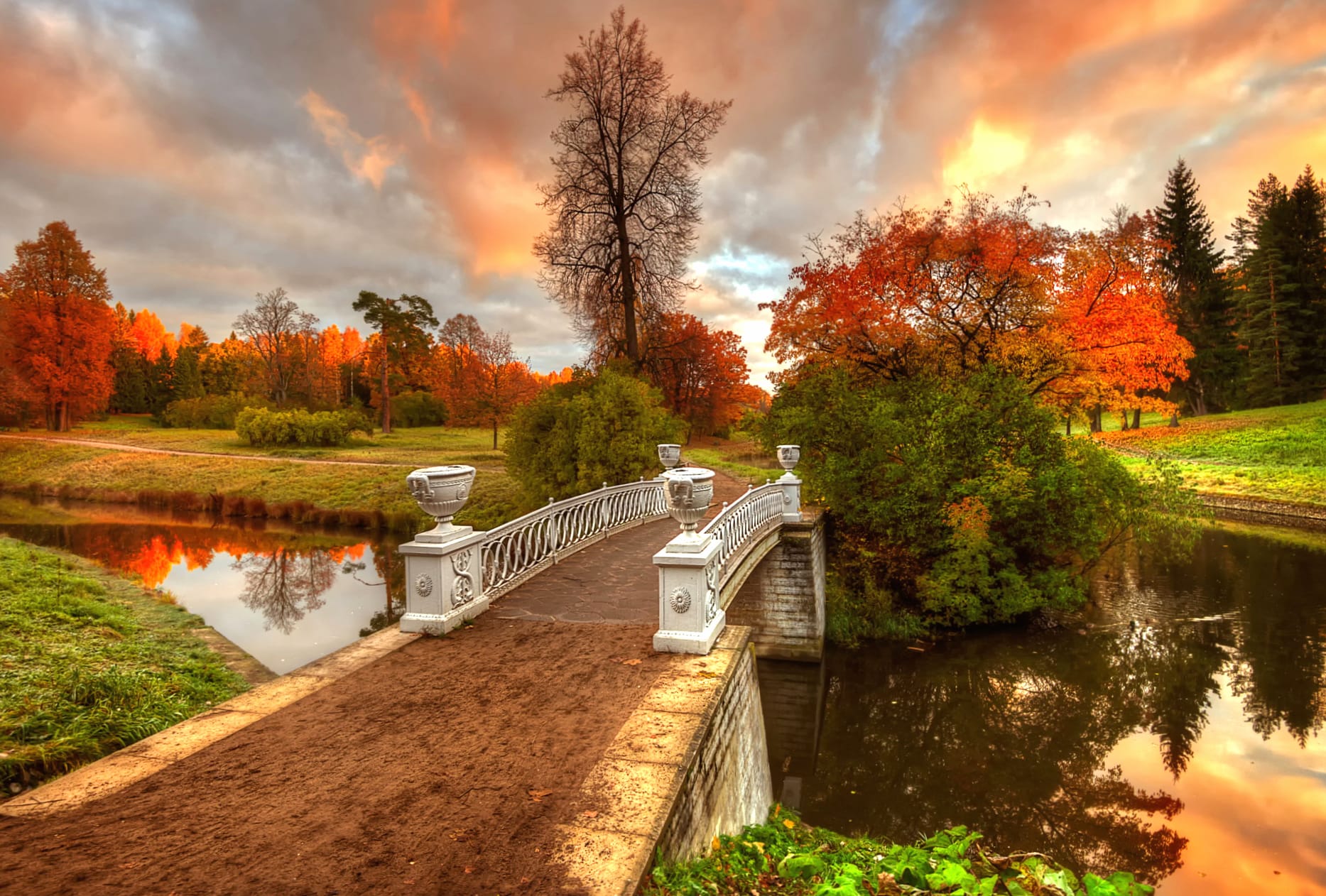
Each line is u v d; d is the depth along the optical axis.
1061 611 18.48
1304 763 11.05
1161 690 13.82
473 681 5.73
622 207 27.28
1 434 50.06
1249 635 16.23
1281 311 49.19
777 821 7.47
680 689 5.50
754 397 48.44
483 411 45.47
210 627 13.04
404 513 28.98
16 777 5.65
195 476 38.16
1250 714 12.69
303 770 4.17
